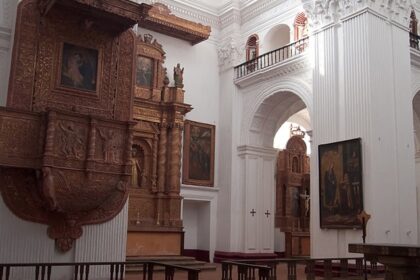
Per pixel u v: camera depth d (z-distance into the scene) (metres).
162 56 18.23
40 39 10.12
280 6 18.12
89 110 10.46
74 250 10.02
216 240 18.84
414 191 13.93
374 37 13.76
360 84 13.59
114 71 10.98
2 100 10.16
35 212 9.69
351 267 12.84
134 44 11.43
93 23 10.45
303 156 23.17
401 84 14.38
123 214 10.71
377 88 13.52
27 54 9.91
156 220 16.97
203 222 19.20
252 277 9.52
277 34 18.84
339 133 14.05
